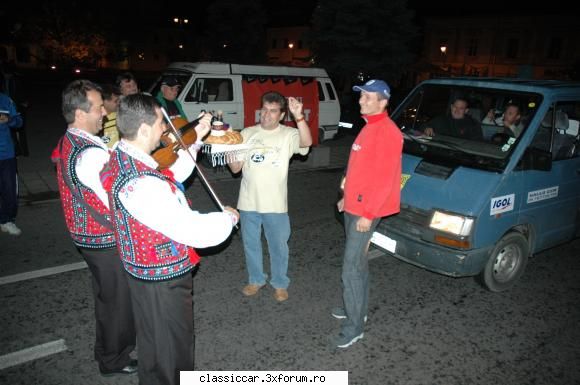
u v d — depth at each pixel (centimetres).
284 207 367
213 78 1023
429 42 4394
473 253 381
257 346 334
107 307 268
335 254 506
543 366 328
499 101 471
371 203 300
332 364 319
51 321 351
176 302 218
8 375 292
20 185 694
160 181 200
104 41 3891
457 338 357
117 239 210
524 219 421
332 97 1259
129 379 294
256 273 398
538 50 3834
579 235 499
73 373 297
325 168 952
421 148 448
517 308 407
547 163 413
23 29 3631
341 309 380
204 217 210
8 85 827
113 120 353
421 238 397
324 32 2027
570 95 442
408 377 310
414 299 415
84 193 235
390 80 2075
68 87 240
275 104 344
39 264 443
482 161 409
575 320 392
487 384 307
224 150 320
